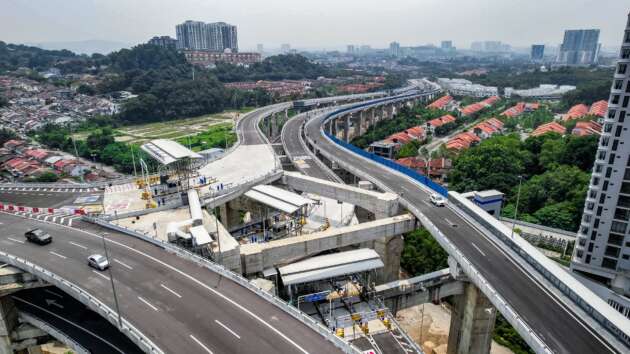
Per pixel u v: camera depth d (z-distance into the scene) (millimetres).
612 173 74688
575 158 132875
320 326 44375
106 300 50656
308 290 68375
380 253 87250
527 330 48875
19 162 174750
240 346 42375
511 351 80062
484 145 156750
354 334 58406
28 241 68062
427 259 96875
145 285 54156
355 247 95250
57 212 82438
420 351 56094
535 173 142250
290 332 44781
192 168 108438
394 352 56281
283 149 162000
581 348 46469
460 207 86438
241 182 99875
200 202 86562
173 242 67750
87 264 59906
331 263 66000
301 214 90062
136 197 92250
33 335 65625
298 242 74188
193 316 47469
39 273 57344
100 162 199000
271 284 61219
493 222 75312
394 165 121625
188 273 57344
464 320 73625
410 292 70875
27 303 64812
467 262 64188
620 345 46219
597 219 78500
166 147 92875
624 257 77500
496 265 64188
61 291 67812
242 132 175625
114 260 61219
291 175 111938
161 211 84000
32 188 100312
